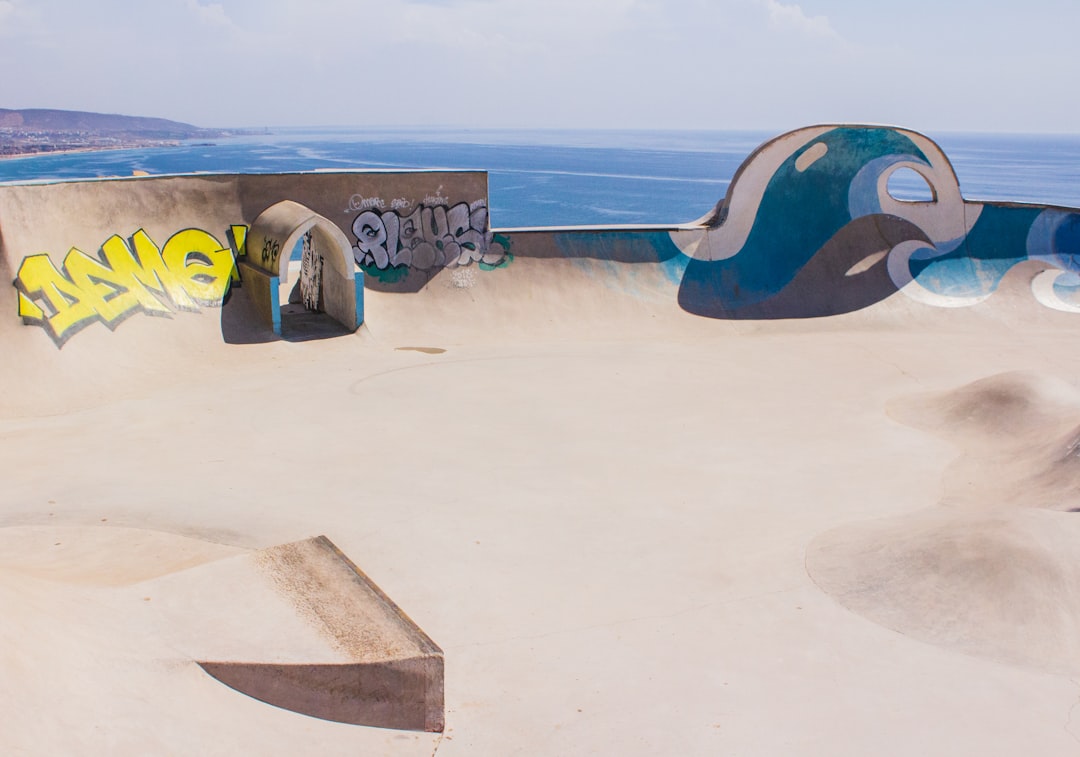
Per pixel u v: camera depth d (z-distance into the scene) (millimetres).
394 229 22219
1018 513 10328
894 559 10273
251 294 20594
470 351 20609
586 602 9805
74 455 13453
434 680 7277
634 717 7762
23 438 14016
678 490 13133
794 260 24969
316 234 21031
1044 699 8086
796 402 17688
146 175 19594
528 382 18438
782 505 12641
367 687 7168
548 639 9016
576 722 7672
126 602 7699
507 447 14719
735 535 11617
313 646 7270
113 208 18641
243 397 16688
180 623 7492
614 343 21844
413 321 21812
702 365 20172
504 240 23281
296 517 11617
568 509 12328
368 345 20422
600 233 23938
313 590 8195
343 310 20938
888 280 24844
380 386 17734
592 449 14781
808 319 23828
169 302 19078
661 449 14883
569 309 23031
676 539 11461
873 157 25109
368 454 14133
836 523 11938
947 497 12922
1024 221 25828
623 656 8734
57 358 16078
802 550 11102
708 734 7539
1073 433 13109
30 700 5863
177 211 19938
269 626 7523
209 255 20312
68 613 7023
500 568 10531
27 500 11719
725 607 9750
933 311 24250
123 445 13984
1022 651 8852
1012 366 20438
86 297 17328
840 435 15812
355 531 11312
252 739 6520
